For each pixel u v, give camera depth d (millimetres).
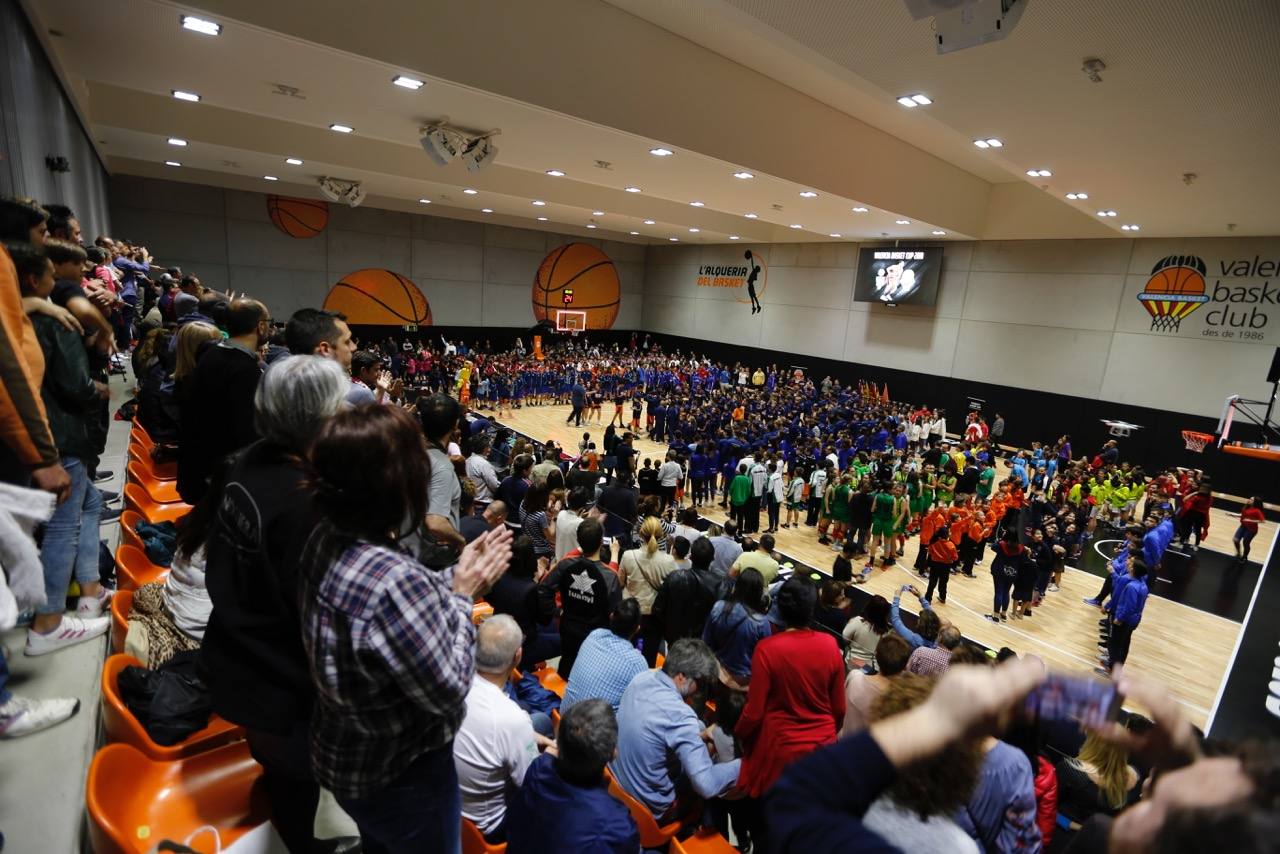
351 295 25531
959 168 16812
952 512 10945
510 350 29969
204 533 1929
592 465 11164
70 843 1890
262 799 2117
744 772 3232
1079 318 19188
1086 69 6387
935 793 1106
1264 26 5215
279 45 6867
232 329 2979
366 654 1319
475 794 2568
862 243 24297
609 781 3125
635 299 34000
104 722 2355
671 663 3482
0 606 1559
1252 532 12727
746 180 12984
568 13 8062
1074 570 12008
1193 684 8484
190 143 14156
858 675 3846
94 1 6062
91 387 2602
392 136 11242
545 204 21141
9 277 1976
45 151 7293
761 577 4098
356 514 1372
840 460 14594
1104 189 11703
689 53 9445
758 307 28562
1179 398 17531
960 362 21969
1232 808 552
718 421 17469
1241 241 16234
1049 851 3361
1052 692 743
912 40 6211
